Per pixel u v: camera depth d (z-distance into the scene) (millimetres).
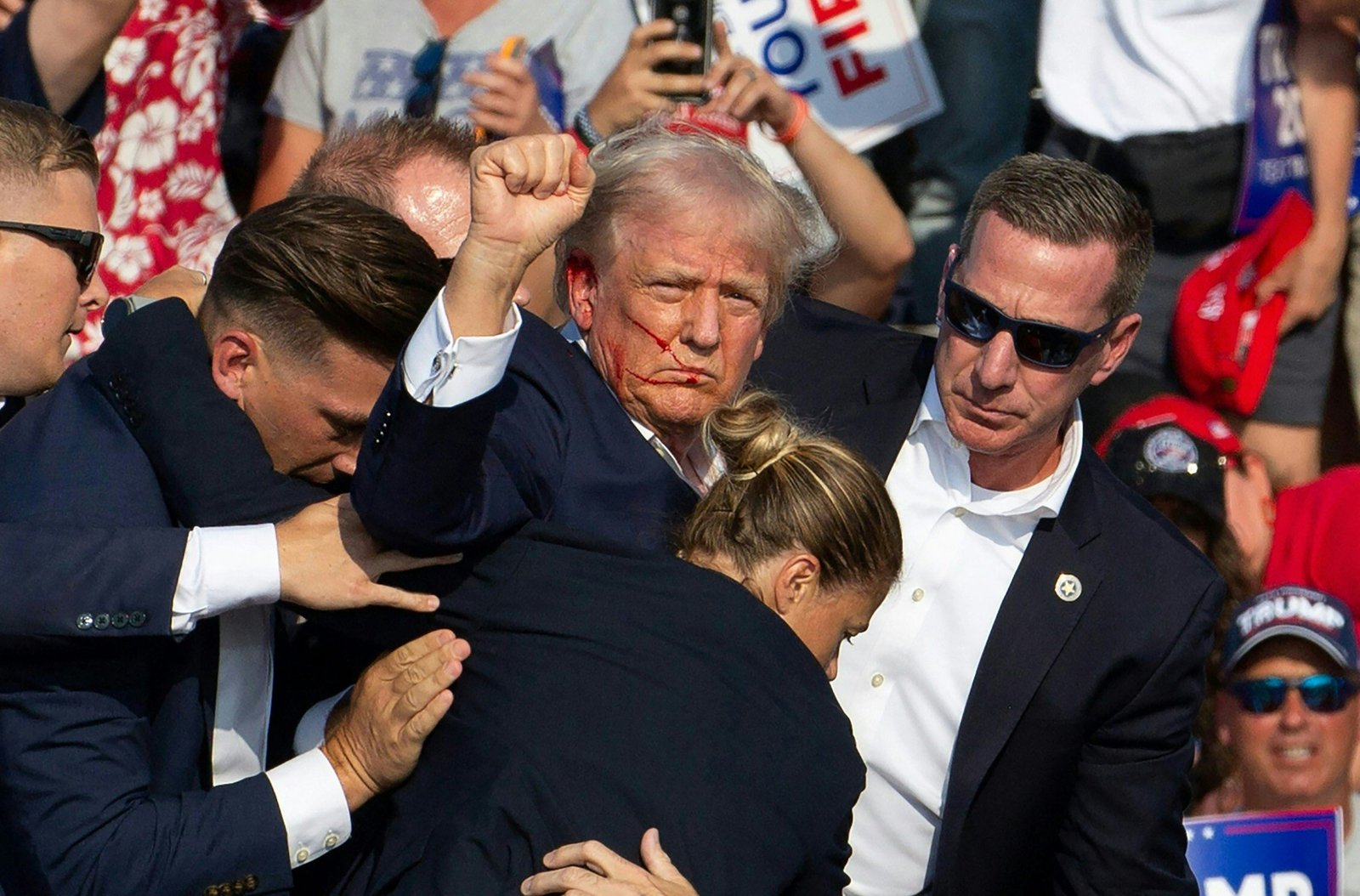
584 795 8906
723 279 10609
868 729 12180
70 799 9336
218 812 9398
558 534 9750
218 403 9703
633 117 15602
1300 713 14055
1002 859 12039
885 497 9992
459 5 17125
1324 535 15766
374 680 9562
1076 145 19125
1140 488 15086
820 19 18188
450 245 12039
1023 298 11352
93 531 9375
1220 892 13523
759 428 10094
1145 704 11906
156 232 16188
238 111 17797
